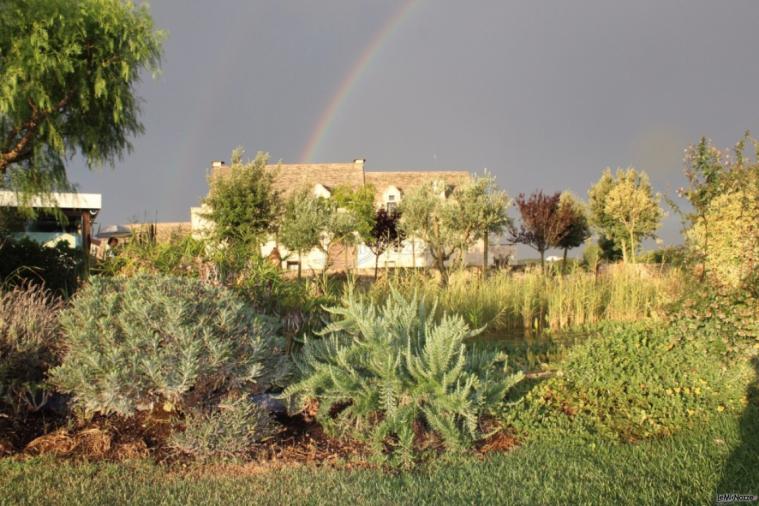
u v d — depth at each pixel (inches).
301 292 333.4
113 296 196.1
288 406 219.6
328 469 184.1
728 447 200.8
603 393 252.7
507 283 514.9
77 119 600.4
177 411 213.3
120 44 576.7
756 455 192.9
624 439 210.8
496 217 927.0
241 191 987.3
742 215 313.9
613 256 1380.4
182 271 319.0
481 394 210.7
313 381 211.5
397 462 190.2
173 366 181.2
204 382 198.2
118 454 189.9
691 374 258.7
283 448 202.2
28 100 542.0
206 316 194.4
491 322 445.4
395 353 217.5
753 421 225.3
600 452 198.1
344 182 1652.3
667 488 167.0
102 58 575.2
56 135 554.6
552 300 477.4
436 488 168.6
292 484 170.4
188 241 343.0
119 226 1039.0
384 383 207.6
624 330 311.7
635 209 1251.8
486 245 978.7
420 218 933.8
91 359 179.3
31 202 612.7
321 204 943.0
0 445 189.9
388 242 1112.8
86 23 565.3
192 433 189.6
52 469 175.6
